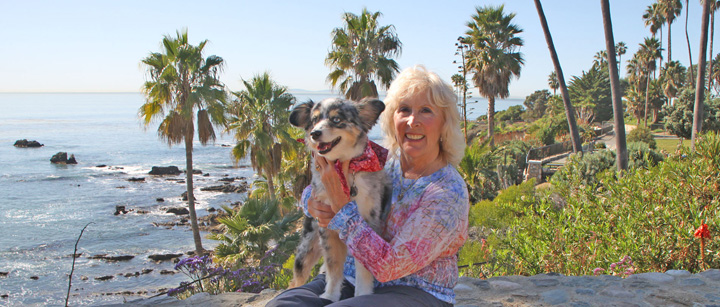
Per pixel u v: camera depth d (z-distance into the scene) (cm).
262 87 2220
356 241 218
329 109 291
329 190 230
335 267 271
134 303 425
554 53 1869
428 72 249
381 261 212
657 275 457
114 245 2688
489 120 3275
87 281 2159
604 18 1409
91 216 3356
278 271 626
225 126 2250
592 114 7856
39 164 6134
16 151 7594
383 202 251
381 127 289
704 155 832
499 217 1122
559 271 607
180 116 2088
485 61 3150
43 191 4303
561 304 398
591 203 771
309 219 304
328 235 270
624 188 753
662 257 575
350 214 224
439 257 233
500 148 2480
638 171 831
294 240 1490
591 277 461
